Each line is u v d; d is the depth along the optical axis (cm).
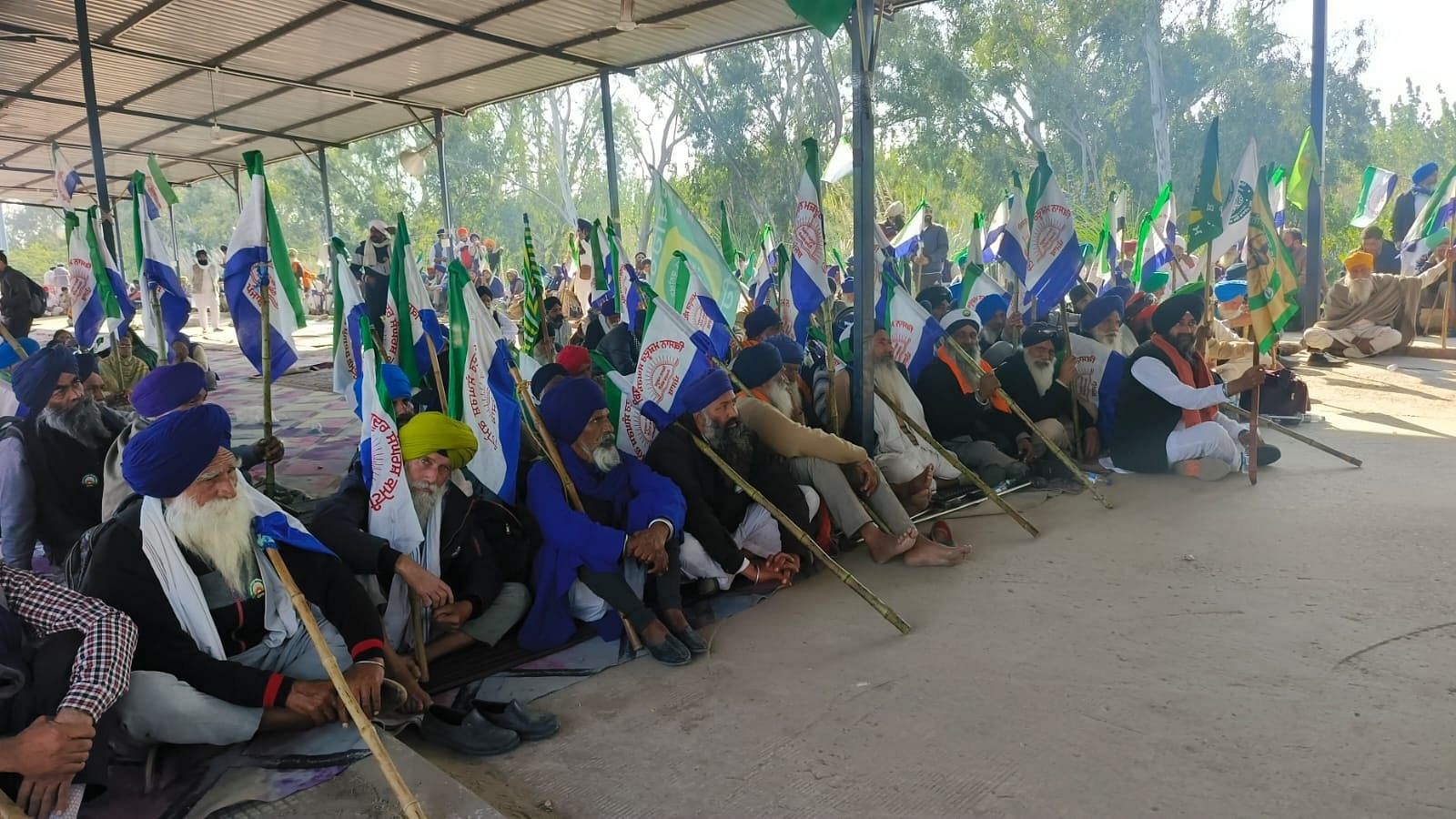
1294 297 507
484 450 372
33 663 226
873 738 269
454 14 977
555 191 3994
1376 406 727
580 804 243
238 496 267
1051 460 557
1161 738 259
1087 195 2667
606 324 720
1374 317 969
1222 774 240
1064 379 585
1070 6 2569
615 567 336
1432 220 1051
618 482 367
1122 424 550
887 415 502
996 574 396
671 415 411
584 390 355
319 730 267
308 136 1680
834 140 3006
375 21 997
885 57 2766
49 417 388
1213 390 512
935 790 241
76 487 392
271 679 258
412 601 313
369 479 326
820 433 413
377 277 907
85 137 1702
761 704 292
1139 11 2514
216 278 1852
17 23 1000
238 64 1173
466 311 378
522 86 1295
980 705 284
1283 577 375
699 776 254
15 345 551
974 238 850
